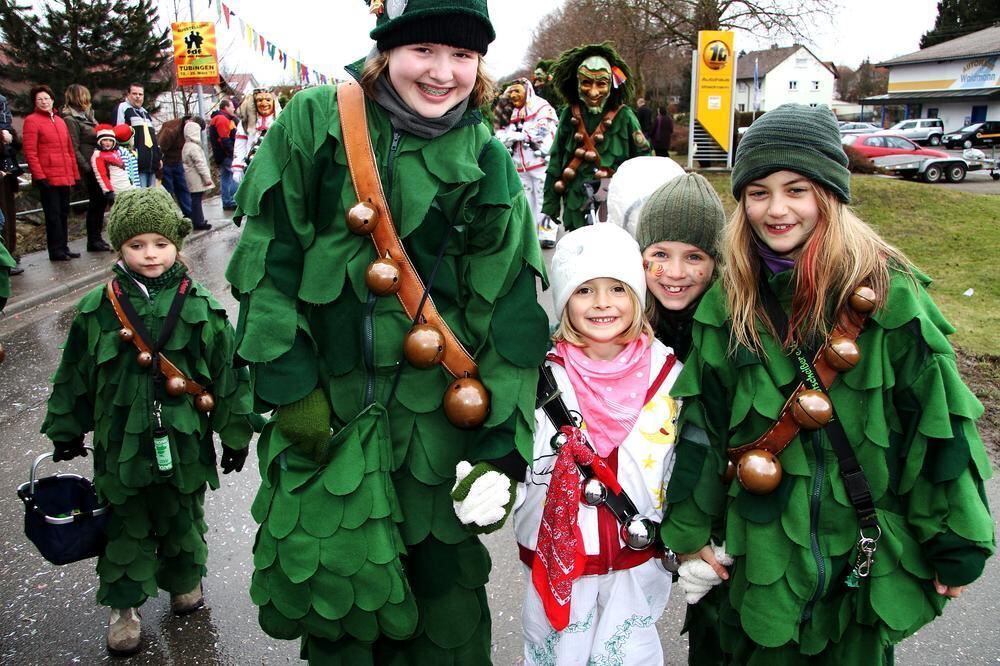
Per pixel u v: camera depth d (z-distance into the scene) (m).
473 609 1.78
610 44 6.09
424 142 1.62
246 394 2.50
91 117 8.66
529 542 1.95
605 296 1.90
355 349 1.65
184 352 2.41
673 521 1.75
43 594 2.77
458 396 1.60
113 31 23.92
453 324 1.67
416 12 1.49
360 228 1.57
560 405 1.88
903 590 1.59
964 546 1.51
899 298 1.58
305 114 1.64
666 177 2.77
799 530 1.62
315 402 1.61
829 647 1.68
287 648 2.47
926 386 1.54
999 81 44.38
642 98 17.78
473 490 1.57
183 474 2.43
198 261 8.66
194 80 15.13
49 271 7.74
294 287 1.62
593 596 1.89
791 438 1.64
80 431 2.49
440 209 1.63
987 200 10.31
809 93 57.78
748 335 1.69
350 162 1.59
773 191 1.66
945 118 47.75
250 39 13.25
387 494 1.64
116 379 2.39
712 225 2.05
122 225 2.35
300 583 1.61
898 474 1.60
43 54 23.61
